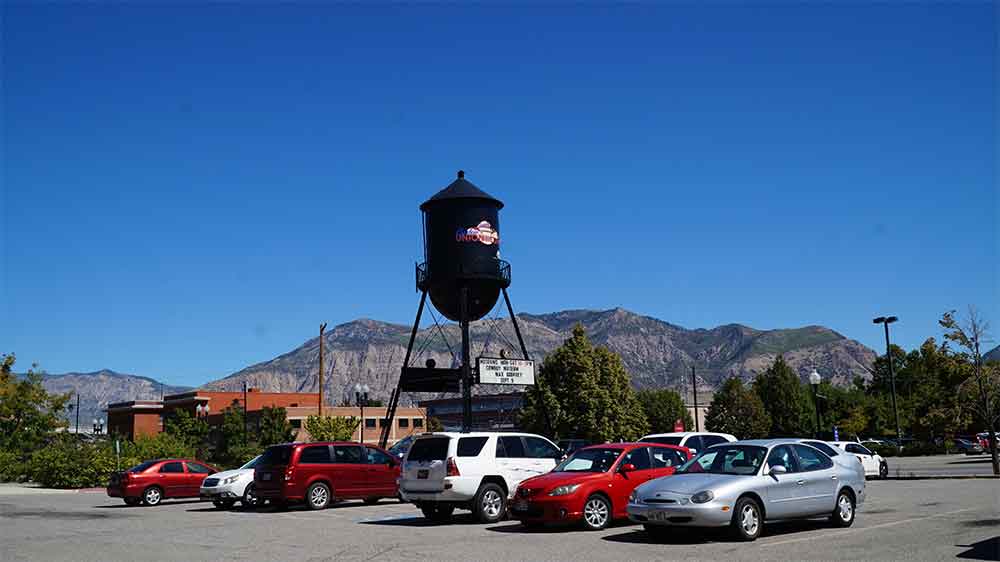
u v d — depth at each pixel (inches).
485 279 1512.1
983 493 968.3
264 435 2854.3
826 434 2662.4
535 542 586.2
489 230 1533.0
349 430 2304.4
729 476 592.1
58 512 1004.6
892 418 3319.4
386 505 1002.7
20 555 571.8
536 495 651.5
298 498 924.0
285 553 553.6
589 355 2810.0
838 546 536.1
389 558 517.7
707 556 503.2
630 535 616.7
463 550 549.3
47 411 2573.8
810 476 624.1
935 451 2564.0
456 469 735.1
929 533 591.5
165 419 4296.3
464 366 1513.3
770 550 524.7
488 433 771.4
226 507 1043.9
